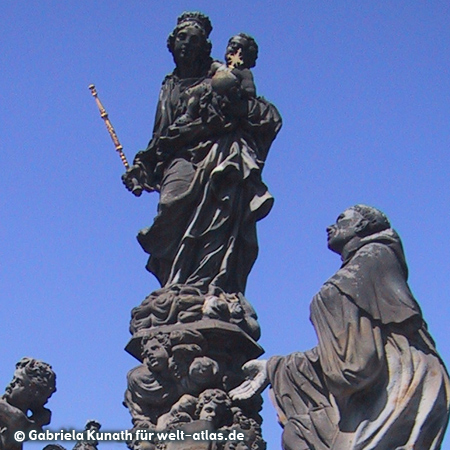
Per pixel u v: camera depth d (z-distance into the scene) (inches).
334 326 478.6
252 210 648.4
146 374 596.4
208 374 587.5
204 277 636.7
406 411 459.2
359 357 467.2
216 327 601.0
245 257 654.5
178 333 597.6
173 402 591.8
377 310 478.9
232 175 646.5
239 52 686.5
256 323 625.3
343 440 463.2
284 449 479.8
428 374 467.5
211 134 663.8
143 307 625.0
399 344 475.2
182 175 652.7
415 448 453.1
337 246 510.9
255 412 580.4
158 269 663.8
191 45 690.2
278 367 500.1
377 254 491.8
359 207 514.0
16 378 569.0
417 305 482.6
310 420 478.3
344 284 484.4
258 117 673.0
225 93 660.1
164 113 685.3
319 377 486.3
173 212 645.9
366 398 469.7
